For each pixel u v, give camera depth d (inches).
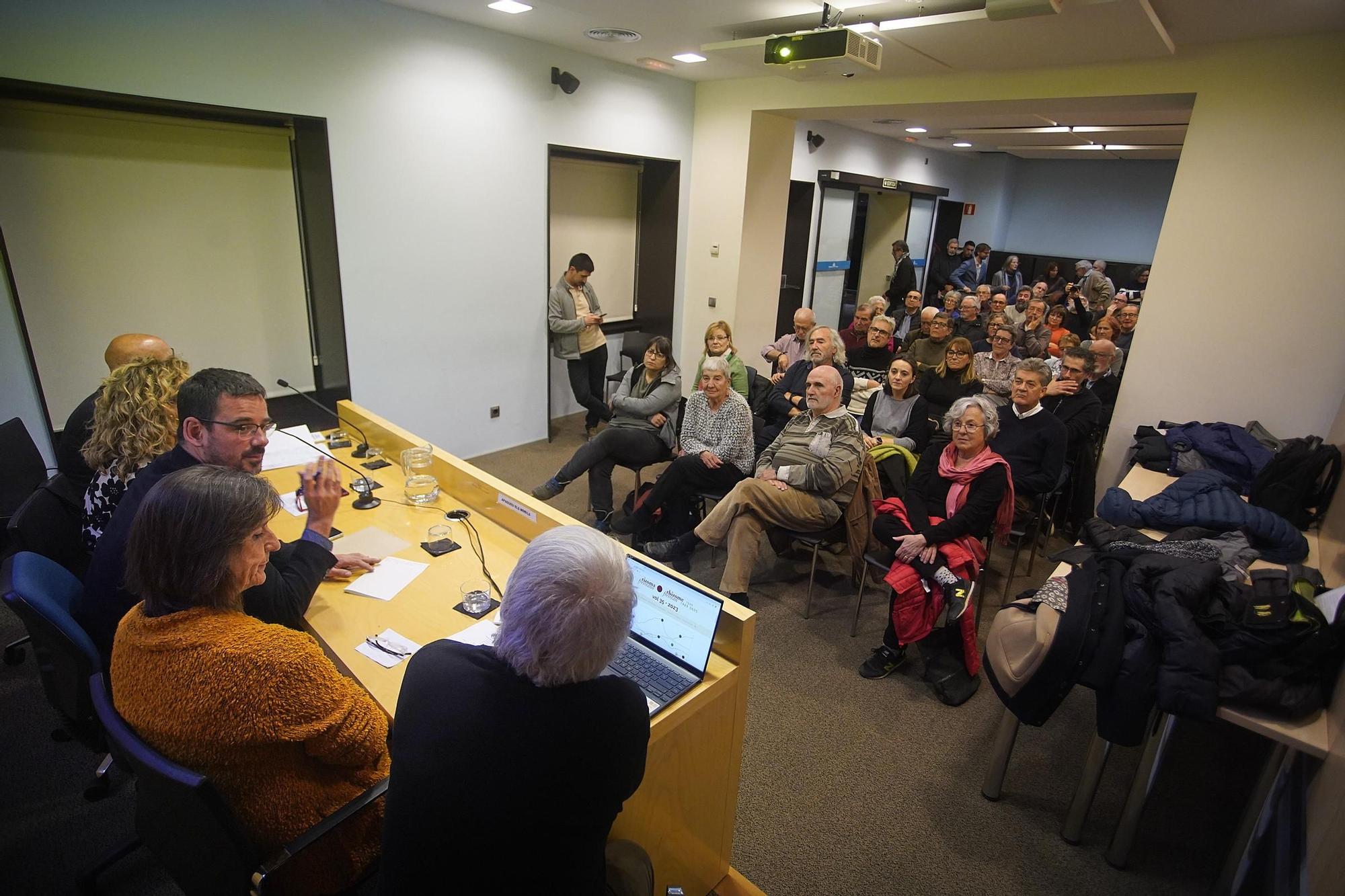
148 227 128.2
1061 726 94.4
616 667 57.9
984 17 111.3
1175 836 77.9
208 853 43.5
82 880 62.9
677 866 61.9
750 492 109.4
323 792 46.5
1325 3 102.5
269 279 146.9
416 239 155.3
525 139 169.6
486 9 139.5
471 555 76.7
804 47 125.5
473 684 36.7
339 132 137.6
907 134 311.3
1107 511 105.9
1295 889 55.6
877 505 111.7
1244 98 125.7
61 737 81.9
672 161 209.0
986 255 369.7
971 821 78.5
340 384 154.3
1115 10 104.7
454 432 176.1
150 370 77.2
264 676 41.5
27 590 55.2
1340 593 67.4
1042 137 286.2
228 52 120.3
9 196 112.4
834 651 108.7
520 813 34.8
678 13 137.1
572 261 188.4
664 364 140.6
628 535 135.7
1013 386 124.3
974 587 100.0
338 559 71.4
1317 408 127.0
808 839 75.2
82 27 105.2
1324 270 123.2
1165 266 136.9
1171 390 139.8
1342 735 55.7
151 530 41.6
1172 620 64.9
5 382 111.8
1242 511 97.0
